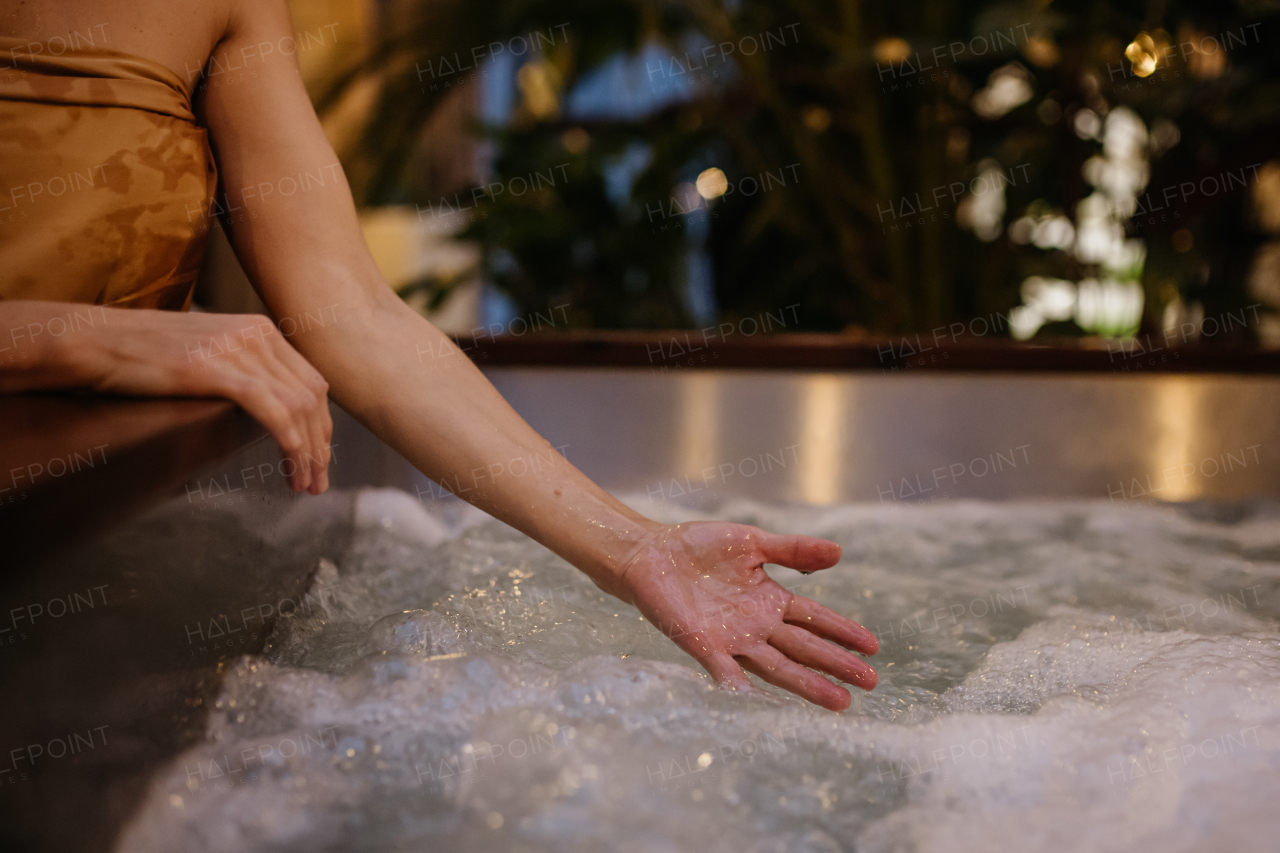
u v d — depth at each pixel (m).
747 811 0.46
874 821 0.46
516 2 2.21
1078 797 0.48
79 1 0.59
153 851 0.40
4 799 0.31
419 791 0.45
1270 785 0.48
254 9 0.68
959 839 0.45
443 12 2.10
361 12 2.58
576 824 0.43
